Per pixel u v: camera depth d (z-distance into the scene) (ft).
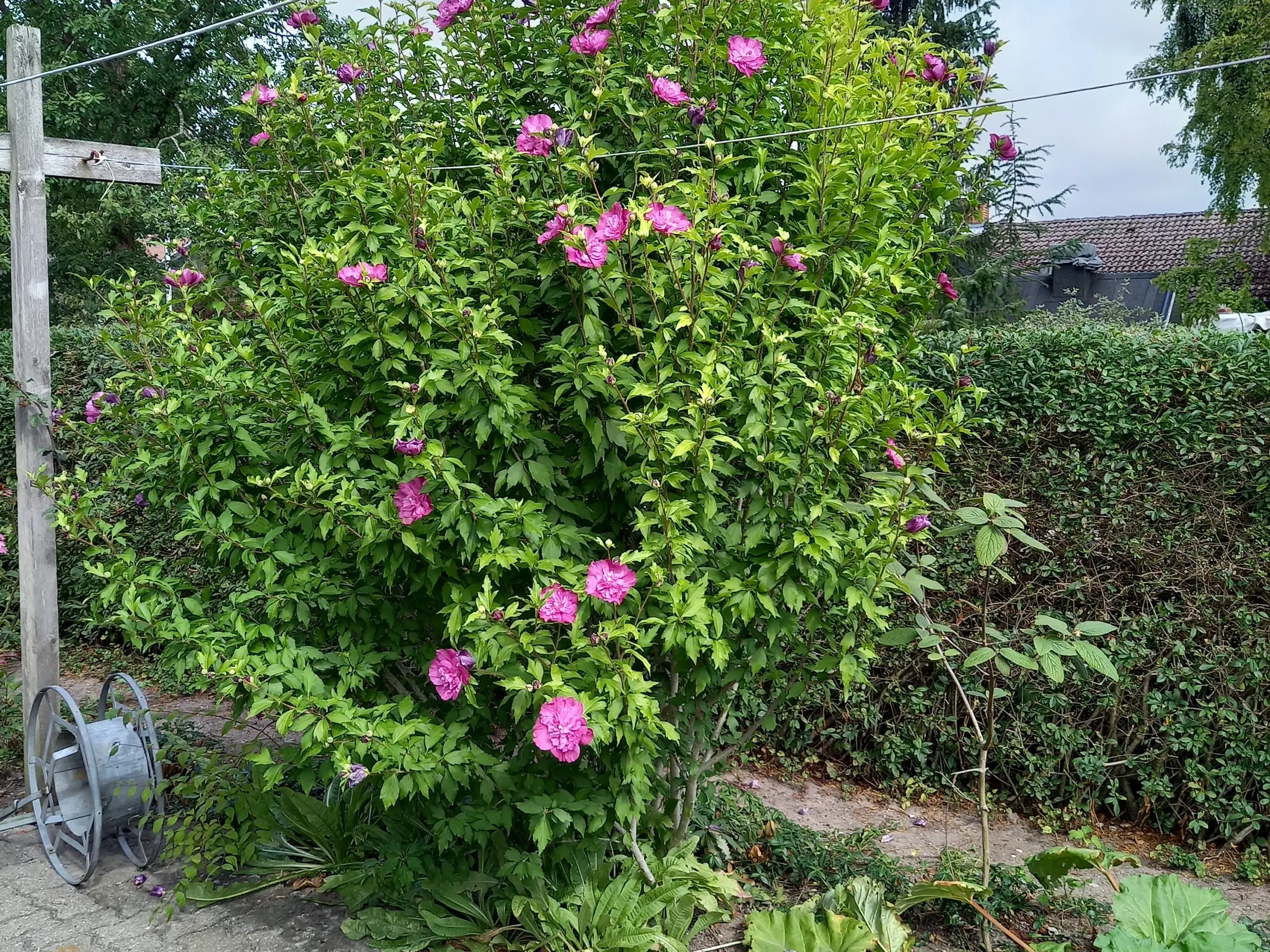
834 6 10.46
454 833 9.55
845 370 9.91
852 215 9.87
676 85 9.54
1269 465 12.89
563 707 8.08
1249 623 13.00
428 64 11.82
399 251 9.46
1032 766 14.21
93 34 45.55
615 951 9.37
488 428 9.07
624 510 10.25
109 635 21.38
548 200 9.50
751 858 12.03
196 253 13.12
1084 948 10.25
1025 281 33.65
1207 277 59.47
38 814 12.02
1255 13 54.08
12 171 13.43
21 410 13.76
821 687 15.60
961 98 12.84
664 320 9.09
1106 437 13.79
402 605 10.60
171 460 10.44
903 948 9.64
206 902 10.83
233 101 46.06
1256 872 12.45
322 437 10.22
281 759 10.36
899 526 9.43
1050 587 14.30
